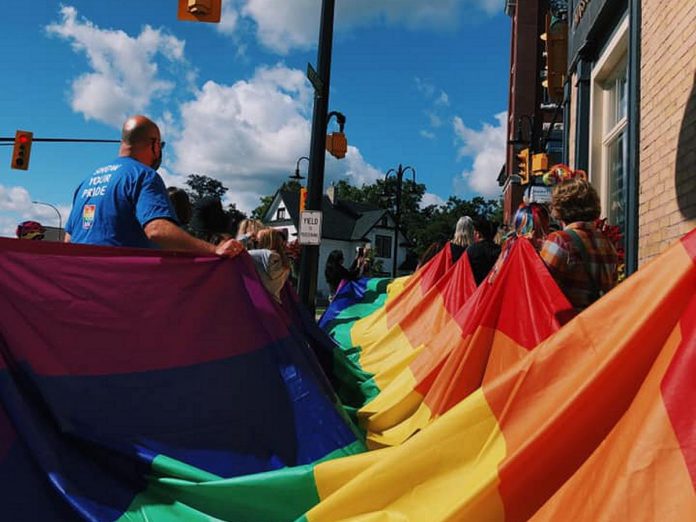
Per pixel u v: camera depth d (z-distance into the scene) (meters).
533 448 1.97
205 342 3.12
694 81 4.54
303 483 2.50
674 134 4.89
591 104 8.02
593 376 1.98
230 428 3.00
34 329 2.70
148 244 3.40
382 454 2.53
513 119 32.06
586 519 1.76
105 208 3.32
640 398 1.86
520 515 1.94
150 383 2.90
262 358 3.25
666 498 1.61
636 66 5.86
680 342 1.82
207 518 2.39
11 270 2.72
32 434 2.44
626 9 6.49
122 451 2.59
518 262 3.62
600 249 3.60
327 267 10.54
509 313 3.57
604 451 1.85
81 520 2.30
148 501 2.49
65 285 2.83
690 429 1.65
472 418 2.22
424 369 4.18
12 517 2.31
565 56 10.53
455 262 6.53
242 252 3.40
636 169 5.81
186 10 8.41
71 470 2.48
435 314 5.86
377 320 6.78
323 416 3.12
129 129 3.56
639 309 2.04
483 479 2.01
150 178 3.32
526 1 32.09
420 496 2.16
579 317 2.20
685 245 2.00
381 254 65.06
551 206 3.80
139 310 2.98
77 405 2.68
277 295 4.62
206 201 5.25
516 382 2.22
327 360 5.09
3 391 2.52
